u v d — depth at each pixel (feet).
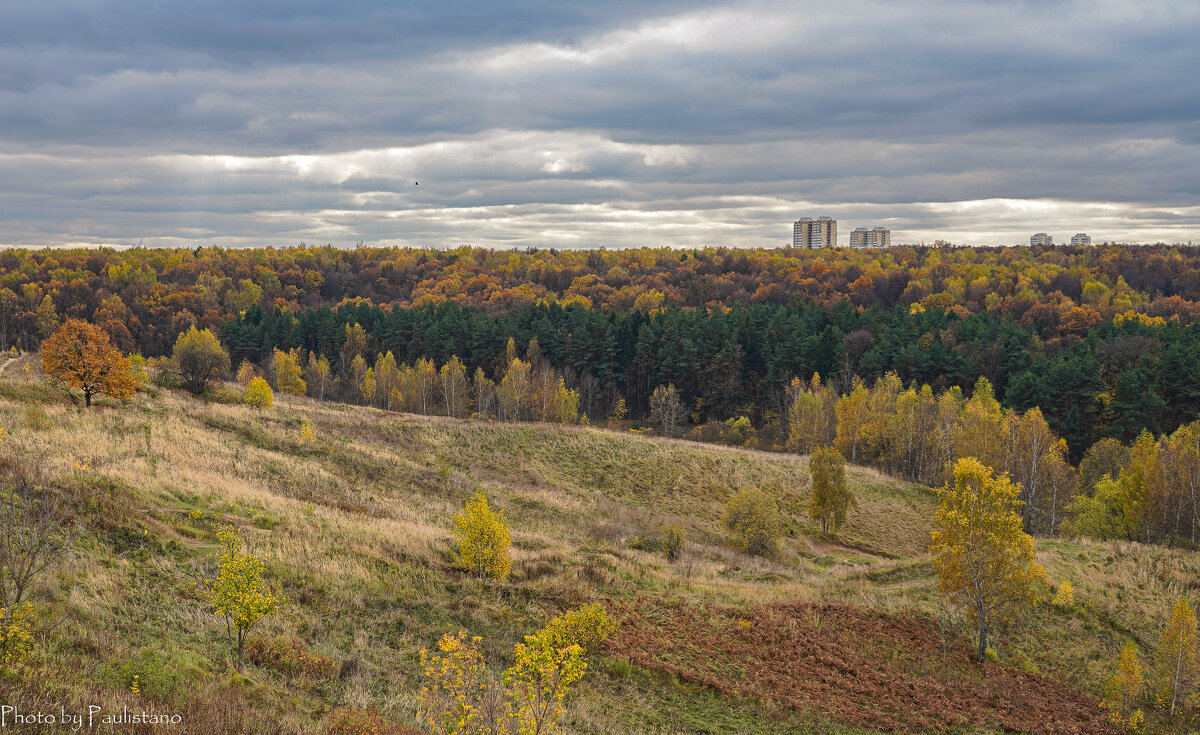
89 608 54.29
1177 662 83.46
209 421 146.20
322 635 63.77
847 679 76.33
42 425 107.86
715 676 71.61
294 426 160.76
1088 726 76.59
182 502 86.22
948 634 92.94
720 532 151.33
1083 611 101.50
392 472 144.36
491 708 39.06
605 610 81.15
